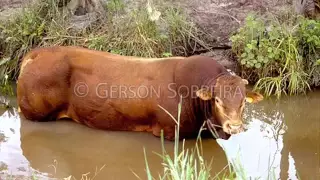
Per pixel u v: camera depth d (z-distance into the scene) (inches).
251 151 258.2
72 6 332.5
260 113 293.3
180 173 215.3
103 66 271.7
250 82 313.1
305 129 278.7
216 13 343.3
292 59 305.1
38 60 277.6
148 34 314.3
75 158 257.1
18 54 317.1
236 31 329.1
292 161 252.8
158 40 314.3
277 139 268.8
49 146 265.6
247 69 313.7
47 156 258.5
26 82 277.1
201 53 324.5
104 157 257.6
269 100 301.3
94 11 332.5
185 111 258.8
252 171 243.8
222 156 255.0
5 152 260.2
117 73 269.6
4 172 245.3
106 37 317.4
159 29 319.9
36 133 275.0
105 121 272.4
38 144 267.0
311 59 312.3
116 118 270.5
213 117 254.8
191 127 261.4
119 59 273.0
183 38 321.4
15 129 277.9
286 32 314.0
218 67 259.6
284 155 256.5
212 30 332.5
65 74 274.5
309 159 255.0
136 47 311.7
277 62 309.4
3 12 335.0
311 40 309.0
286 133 274.7
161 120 262.8
